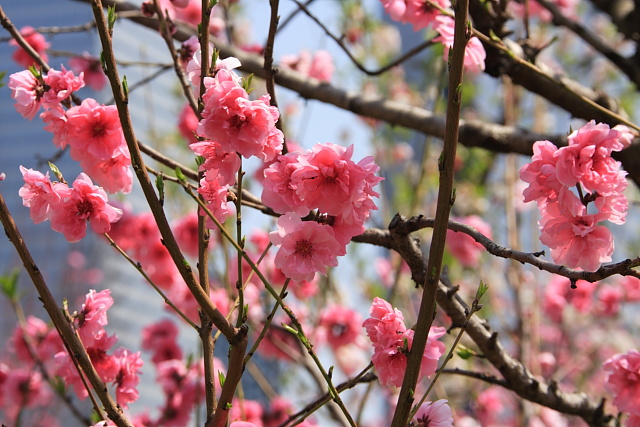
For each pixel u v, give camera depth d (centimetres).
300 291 498
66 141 225
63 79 232
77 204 215
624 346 758
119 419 200
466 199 745
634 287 632
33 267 199
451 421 212
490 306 640
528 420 515
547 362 606
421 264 262
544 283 674
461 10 179
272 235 191
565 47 805
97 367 250
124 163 228
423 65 728
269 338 469
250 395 587
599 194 195
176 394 426
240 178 185
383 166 702
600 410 311
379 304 212
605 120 363
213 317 179
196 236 466
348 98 404
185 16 439
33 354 367
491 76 365
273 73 249
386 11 319
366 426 648
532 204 640
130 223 461
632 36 460
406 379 184
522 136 359
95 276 764
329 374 187
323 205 187
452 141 180
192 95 274
